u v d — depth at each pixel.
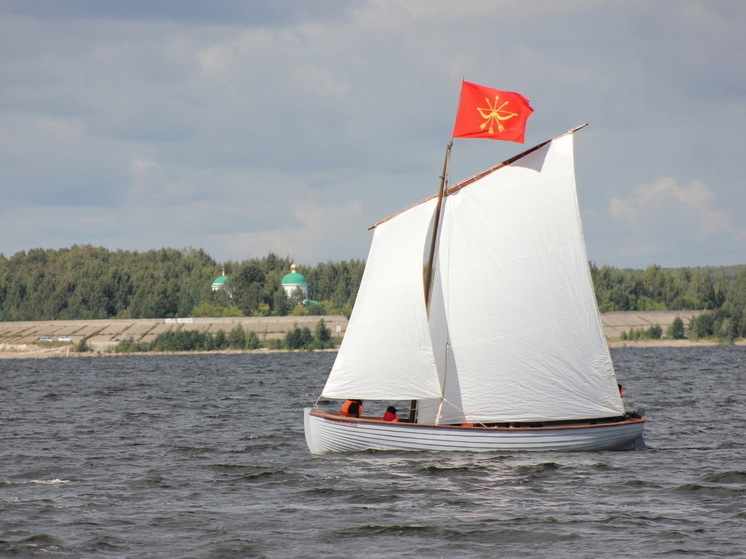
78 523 62.72
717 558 53.38
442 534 59.19
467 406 82.50
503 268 81.94
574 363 82.69
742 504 66.25
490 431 82.06
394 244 81.50
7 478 80.31
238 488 74.44
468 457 81.88
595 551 55.25
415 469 77.94
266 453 93.88
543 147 82.00
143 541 58.25
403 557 54.66
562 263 82.12
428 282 82.75
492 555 54.84
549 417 82.88
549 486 72.00
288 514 65.00
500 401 82.50
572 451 84.31
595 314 82.75
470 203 81.88
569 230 82.25
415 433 82.31
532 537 58.25
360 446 83.88
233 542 57.84
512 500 67.81
